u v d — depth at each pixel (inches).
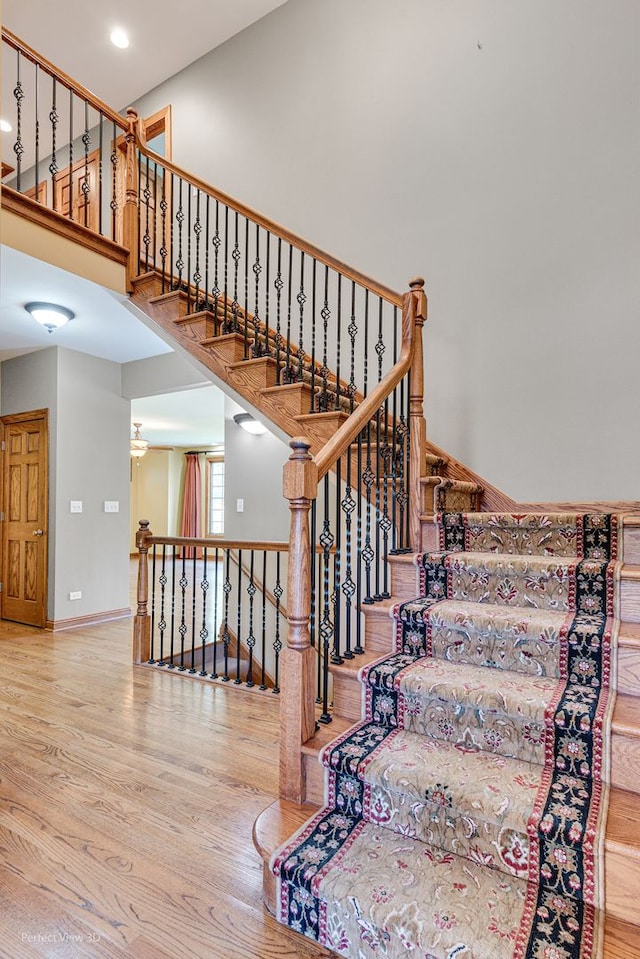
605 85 114.8
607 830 49.1
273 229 115.6
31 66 186.7
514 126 125.6
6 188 110.1
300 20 163.2
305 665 67.5
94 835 70.8
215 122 181.9
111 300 143.6
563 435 117.2
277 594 125.8
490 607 77.6
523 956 43.5
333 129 155.1
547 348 119.6
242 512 183.9
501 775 57.9
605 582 72.0
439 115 136.6
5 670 140.9
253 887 61.3
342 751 64.2
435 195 136.3
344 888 51.3
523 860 51.5
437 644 76.5
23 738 99.7
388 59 145.9
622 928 46.4
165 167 136.2
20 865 64.9
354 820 62.0
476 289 129.2
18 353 198.1
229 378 119.6
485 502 123.4
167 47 182.4
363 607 81.7
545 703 60.4
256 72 172.4
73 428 193.0
